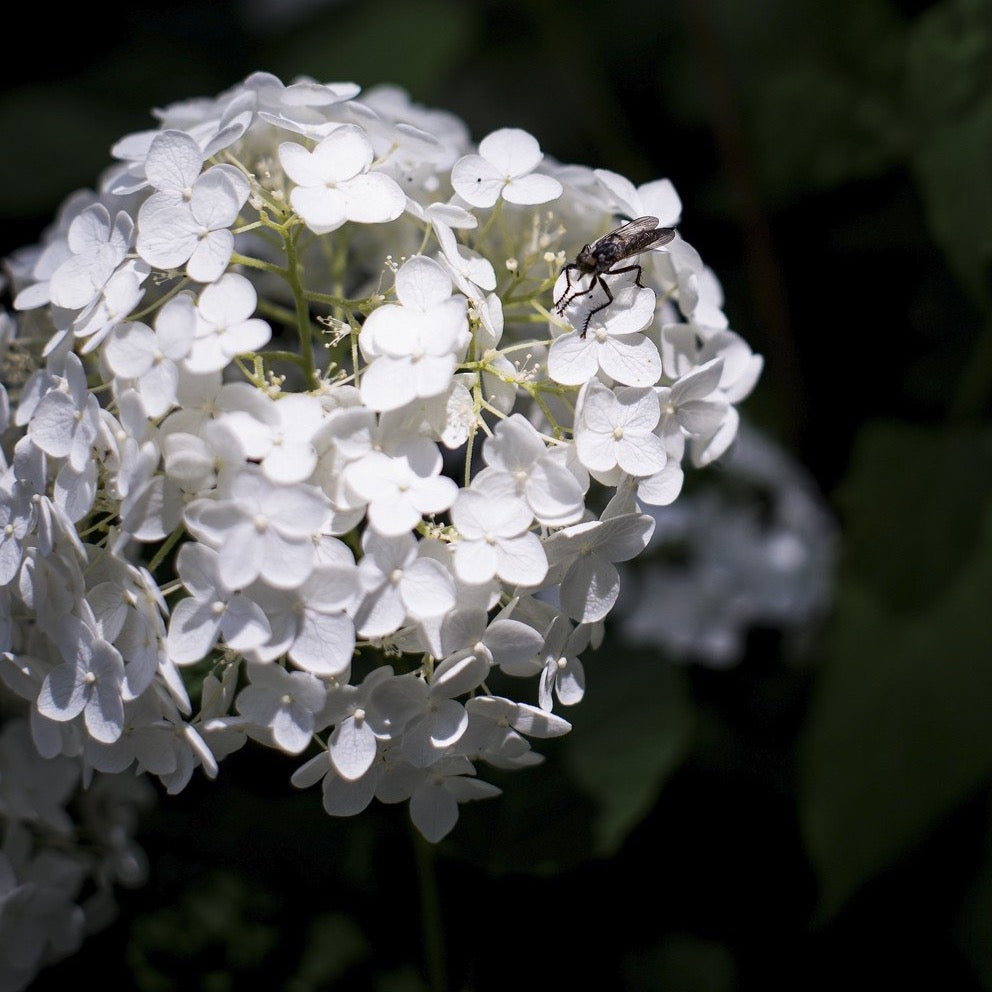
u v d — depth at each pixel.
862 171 0.77
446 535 0.54
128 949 0.64
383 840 0.65
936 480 0.70
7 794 0.59
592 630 0.56
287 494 0.53
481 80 0.97
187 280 0.56
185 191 0.55
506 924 0.65
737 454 0.73
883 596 0.69
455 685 0.54
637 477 0.56
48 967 0.63
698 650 0.72
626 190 0.58
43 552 0.54
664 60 0.88
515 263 0.58
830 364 0.77
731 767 0.69
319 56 0.86
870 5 0.79
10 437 0.58
